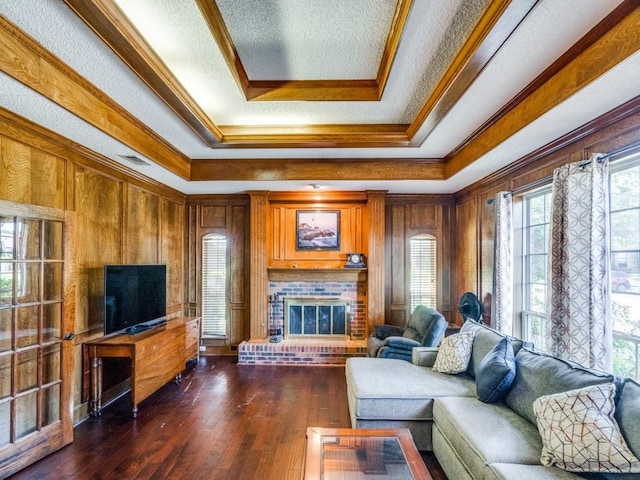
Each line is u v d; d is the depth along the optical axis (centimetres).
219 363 520
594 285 244
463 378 312
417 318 452
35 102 226
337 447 208
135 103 286
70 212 301
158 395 398
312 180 457
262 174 455
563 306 274
